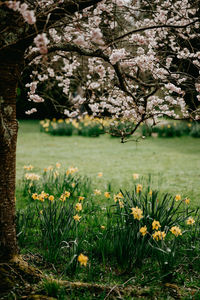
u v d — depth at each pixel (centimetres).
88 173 828
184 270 355
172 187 705
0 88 281
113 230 378
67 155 1077
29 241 408
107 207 552
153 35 433
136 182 743
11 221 306
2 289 280
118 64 333
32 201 574
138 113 413
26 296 275
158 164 955
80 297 288
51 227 367
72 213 396
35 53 313
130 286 317
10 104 290
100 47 295
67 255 373
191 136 1535
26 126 1881
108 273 340
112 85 459
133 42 412
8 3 219
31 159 997
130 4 435
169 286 315
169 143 1365
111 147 1257
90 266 348
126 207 400
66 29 400
